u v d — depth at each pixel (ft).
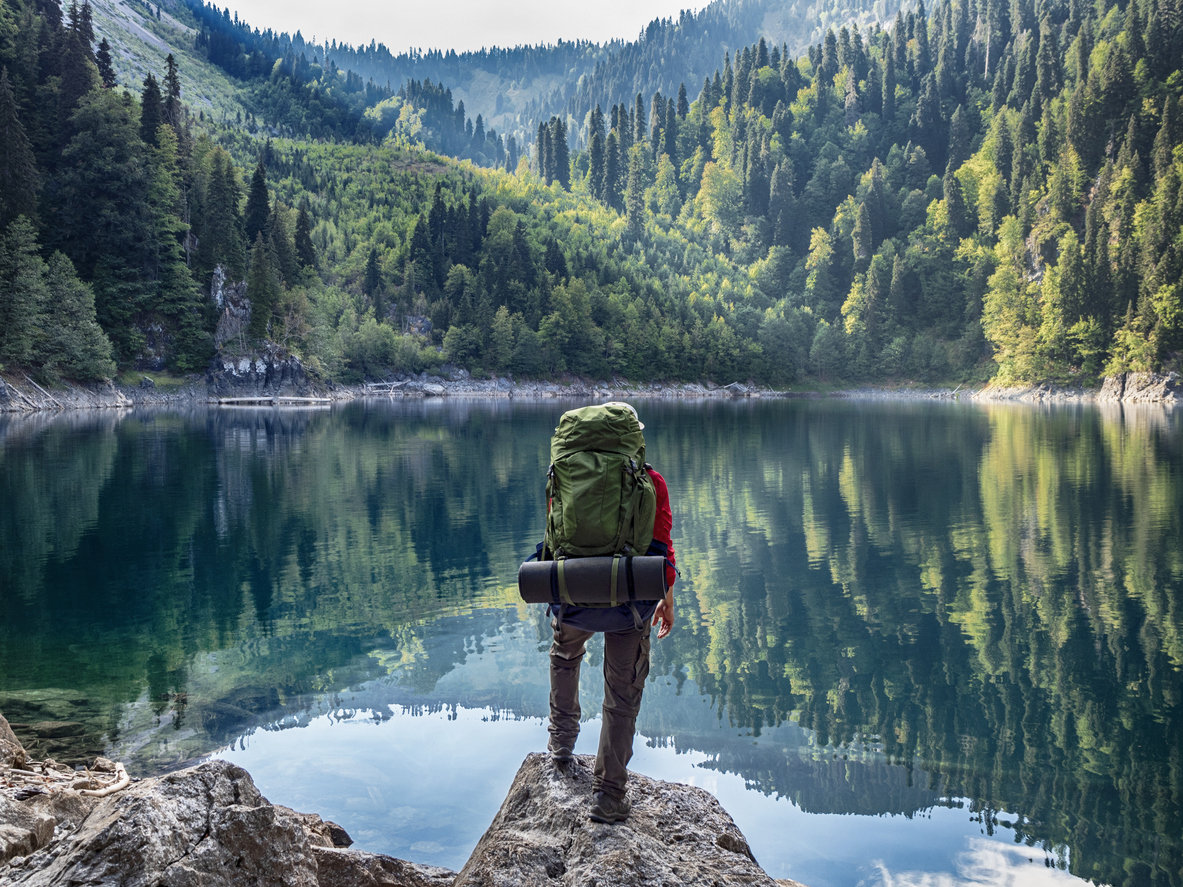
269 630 39.88
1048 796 24.02
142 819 9.62
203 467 108.47
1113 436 167.22
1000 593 48.06
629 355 563.48
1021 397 481.87
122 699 30.71
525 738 26.94
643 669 11.44
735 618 43.65
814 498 84.64
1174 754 26.94
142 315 338.54
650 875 10.21
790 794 23.94
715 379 588.50
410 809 21.81
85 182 328.90
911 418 255.09
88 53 399.03
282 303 388.98
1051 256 563.89
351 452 130.11
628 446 11.14
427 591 47.34
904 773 25.52
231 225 374.22
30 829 13.34
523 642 38.01
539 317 563.07
